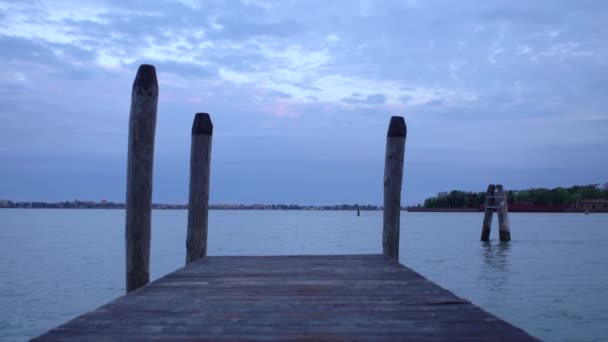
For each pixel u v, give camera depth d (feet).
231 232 160.25
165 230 161.99
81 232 157.99
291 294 17.06
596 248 86.99
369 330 12.50
